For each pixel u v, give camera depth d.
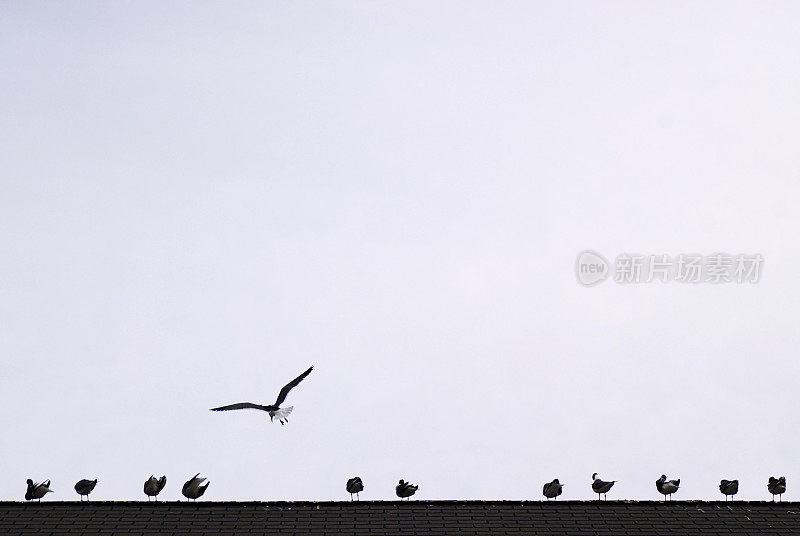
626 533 23.66
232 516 24.45
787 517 24.83
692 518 24.75
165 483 26.81
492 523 24.16
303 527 23.69
